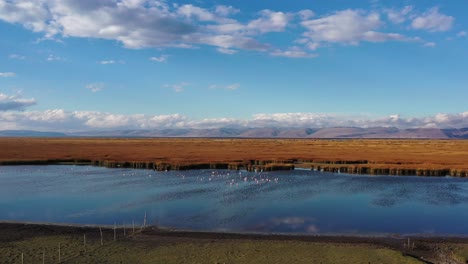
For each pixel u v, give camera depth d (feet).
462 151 363.56
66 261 74.49
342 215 114.93
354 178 195.21
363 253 79.15
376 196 145.59
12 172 216.54
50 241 87.25
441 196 146.30
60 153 321.52
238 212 118.21
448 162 249.34
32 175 203.00
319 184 173.99
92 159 269.23
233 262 74.38
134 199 137.69
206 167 238.48
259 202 132.87
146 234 94.32
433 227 102.63
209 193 149.89
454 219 111.24
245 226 102.89
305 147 453.58
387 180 188.44
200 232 96.37
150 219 109.60
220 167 239.30
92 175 203.31
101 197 141.59
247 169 229.04
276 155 309.22
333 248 82.64
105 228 99.30
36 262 73.77
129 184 172.04
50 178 191.11
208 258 76.59
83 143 559.79
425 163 244.42
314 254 78.79
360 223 106.22
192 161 251.80
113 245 84.89
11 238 89.51
